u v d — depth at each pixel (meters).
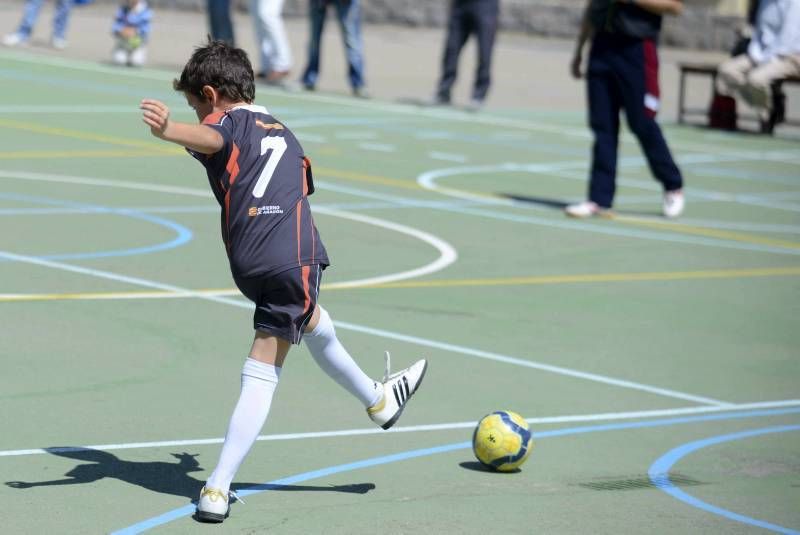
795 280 28.34
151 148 41.09
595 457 16.11
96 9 87.44
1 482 14.16
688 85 74.19
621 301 25.27
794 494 14.92
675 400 18.84
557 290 25.86
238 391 18.05
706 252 31.11
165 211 31.38
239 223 13.77
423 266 27.33
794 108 68.38
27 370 18.42
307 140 45.41
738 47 56.78
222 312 22.33
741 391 19.50
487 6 56.41
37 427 16.09
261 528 13.22
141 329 20.95
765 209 38.25
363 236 30.14
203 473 14.84
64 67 59.38
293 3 91.12
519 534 13.36
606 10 34.09
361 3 91.75
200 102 14.30
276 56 58.22
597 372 20.12
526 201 36.91
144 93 53.09
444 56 57.91
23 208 30.45
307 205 14.10
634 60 34.19
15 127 43.06
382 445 16.22
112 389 17.80
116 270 25.00
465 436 16.73
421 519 13.70
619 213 36.12
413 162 42.72
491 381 19.28
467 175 40.94
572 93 68.06
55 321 21.09
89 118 46.06
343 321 22.23
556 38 92.44
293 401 17.83
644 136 35.25
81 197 32.41
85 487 14.14
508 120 56.16
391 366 19.72
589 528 13.59
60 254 26.06
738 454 16.45
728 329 23.48
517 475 15.30
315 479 14.87
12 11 81.75
